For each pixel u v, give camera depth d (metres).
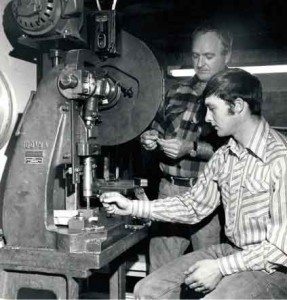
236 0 3.10
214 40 2.21
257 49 3.28
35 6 1.78
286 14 3.10
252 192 1.72
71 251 1.58
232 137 1.88
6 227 1.71
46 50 1.94
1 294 1.68
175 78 3.29
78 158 1.72
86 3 2.69
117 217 1.97
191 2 3.13
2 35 2.15
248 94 1.72
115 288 2.10
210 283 1.66
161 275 1.88
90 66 1.90
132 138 2.03
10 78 2.22
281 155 1.69
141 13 3.32
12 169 1.73
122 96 2.01
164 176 2.43
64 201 1.99
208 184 1.98
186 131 2.34
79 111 1.76
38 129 1.72
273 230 1.63
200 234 2.30
